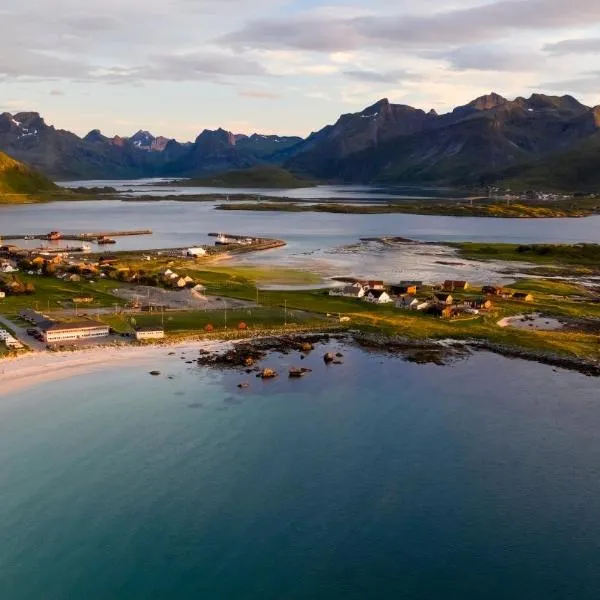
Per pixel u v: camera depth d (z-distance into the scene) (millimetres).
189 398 107062
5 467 83438
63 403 104500
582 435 93250
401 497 76875
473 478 81062
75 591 61781
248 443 90625
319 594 61625
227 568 65000
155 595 61312
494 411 102000
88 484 79625
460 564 65688
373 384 114375
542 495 77375
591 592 62062
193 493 77688
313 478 81062
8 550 67250
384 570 64750
